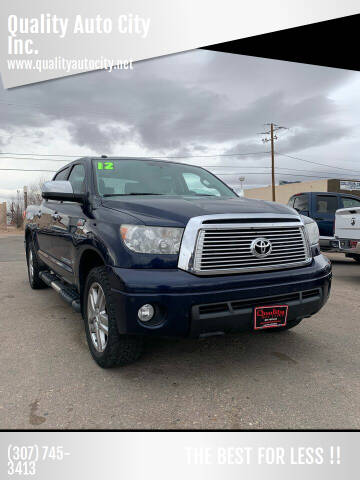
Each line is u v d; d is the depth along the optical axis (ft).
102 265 9.91
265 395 8.43
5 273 24.71
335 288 20.27
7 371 9.52
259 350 11.00
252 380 9.14
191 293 8.11
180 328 8.21
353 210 20.83
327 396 8.41
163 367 9.81
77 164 14.35
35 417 7.52
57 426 7.27
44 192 11.18
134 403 8.06
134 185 12.07
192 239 8.37
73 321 13.75
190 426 7.31
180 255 8.38
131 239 8.52
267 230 9.12
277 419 7.54
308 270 9.58
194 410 7.83
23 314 14.66
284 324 9.21
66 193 11.37
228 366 9.91
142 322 8.24
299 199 33.81
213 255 8.48
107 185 11.65
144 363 10.03
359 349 11.16
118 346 9.00
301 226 9.75
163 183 12.62
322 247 32.07
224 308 8.45
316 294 9.79
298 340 11.85
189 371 9.60
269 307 8.84
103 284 9.00
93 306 9.93
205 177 14.16
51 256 14.84
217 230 8.54
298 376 9.36
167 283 8.09
